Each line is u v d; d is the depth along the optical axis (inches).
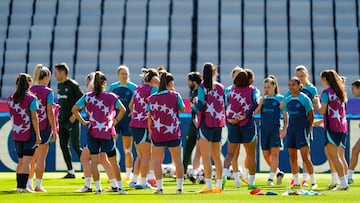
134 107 1444.4
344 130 1386.6
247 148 1385.3
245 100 1365.7
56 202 1069.1
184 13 3361.2
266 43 3230.8
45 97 1347.2
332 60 3166.8
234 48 3223.4
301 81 1530.5
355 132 2058.3
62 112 1774.1
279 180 1594.5
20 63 3166.8
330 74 1384.1
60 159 2073.1
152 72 1449.3
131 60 3196.4
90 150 1267.2
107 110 1268.5
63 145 1792.6
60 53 3196.4
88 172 1306.6
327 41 3218.5
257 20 3314.5
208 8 3366.1
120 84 1611.7
